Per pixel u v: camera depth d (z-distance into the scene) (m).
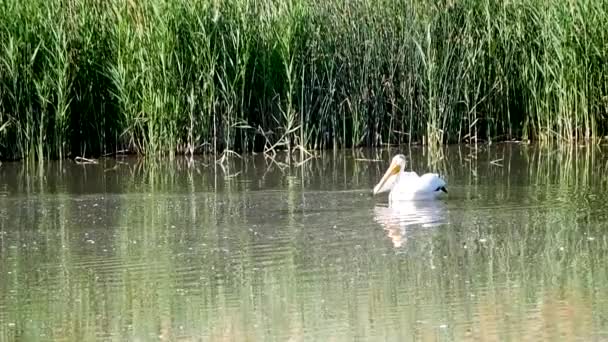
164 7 20.92
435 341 9.37
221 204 16.00
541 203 15.45
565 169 18.83
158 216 15.20
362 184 17.56
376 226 14.09
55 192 17.42
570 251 12.52
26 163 20.50
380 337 9.52
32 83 20.53
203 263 12.33
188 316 10.35
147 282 11.58
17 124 20.55
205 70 21.23
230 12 21.33
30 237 13.98
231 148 21.45
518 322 9.82
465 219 14.44
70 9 20.73
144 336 9.81
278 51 21.58
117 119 21.22
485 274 11.55
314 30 21.73
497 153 21.09
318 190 17.03
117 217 15.20
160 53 20.92
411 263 12.09
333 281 11.41
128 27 20.92
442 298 10.66
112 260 12.59
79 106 21.03
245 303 10.70
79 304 10.86
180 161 20.72
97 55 20.97
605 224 13.95
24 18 20.36
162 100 21.06
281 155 21.38
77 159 20.88
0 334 9.98
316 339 9.54
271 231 13.94
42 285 11.58
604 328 9.57
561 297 10.61
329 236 13.54
